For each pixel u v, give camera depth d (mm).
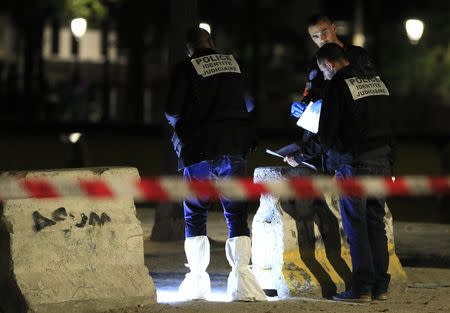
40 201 13750
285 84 86438
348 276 15703
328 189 15227
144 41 75625
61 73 91438
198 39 15203
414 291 16453
